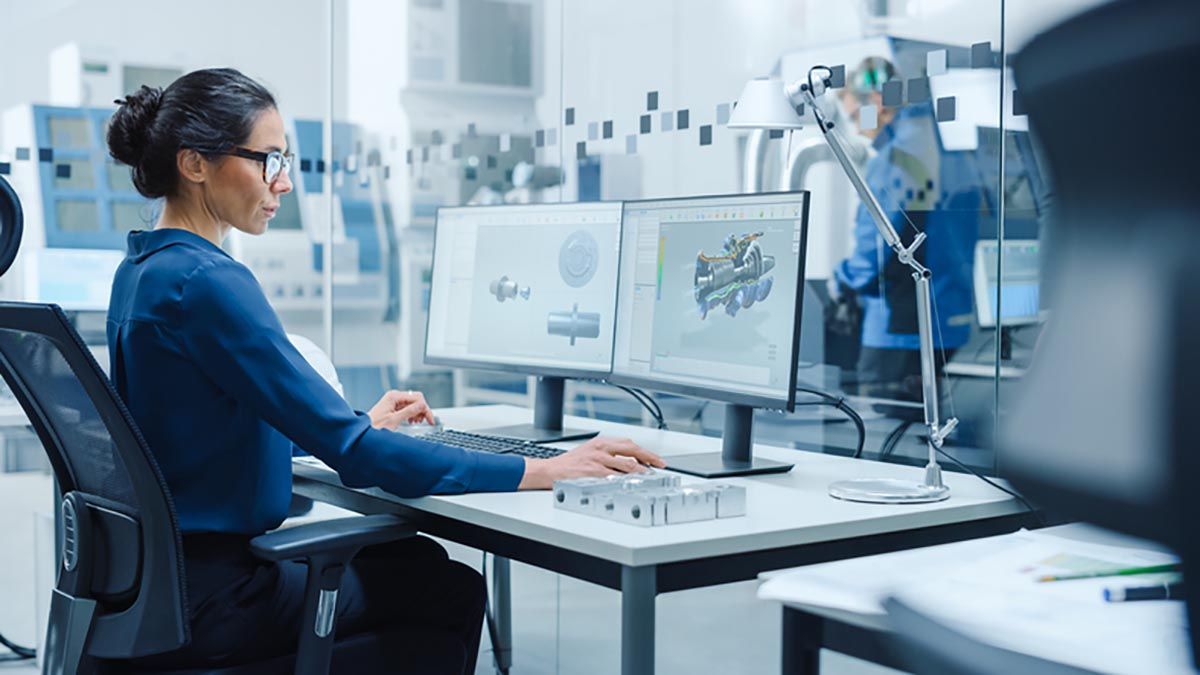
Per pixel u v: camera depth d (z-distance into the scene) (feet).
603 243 7.64
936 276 6.95
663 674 8.22
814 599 3.85
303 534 5.32
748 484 6.29
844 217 7.50
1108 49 2.42
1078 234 2.59
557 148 9.94
